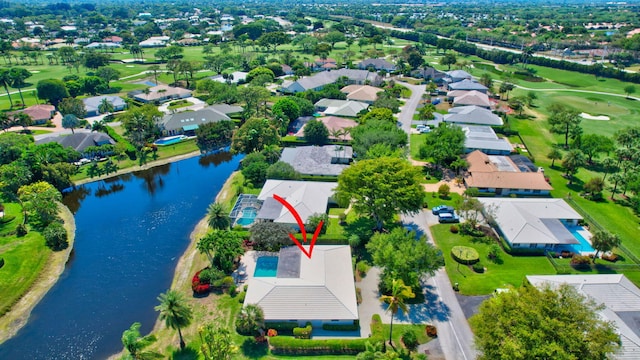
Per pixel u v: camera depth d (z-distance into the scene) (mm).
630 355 56000
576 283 68812
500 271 79812
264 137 134375
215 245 77562
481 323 53906
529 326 49656
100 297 77688
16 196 105250
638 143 119375
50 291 79562
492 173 110938
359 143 120625
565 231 88125
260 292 69500
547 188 106500
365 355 55188
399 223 96062
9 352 66250
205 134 146375
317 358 61781
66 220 104000
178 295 61906
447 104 189875
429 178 118125
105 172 128750
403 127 158625
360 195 87125
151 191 119625
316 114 173000
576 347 46469
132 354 55344
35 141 139750
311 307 67000
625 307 64625
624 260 83000
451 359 61281
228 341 57219
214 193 117875
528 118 169500
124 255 90000
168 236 97000
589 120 167250
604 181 115625
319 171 117375
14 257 84000
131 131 142250
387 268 72188
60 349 66688
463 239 90000
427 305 71625
